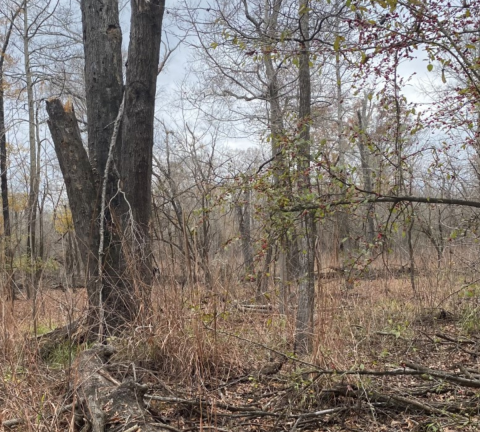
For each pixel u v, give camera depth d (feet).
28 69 51.13
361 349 17.11
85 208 21.22
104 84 22.86
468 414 12.19
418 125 13.15
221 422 13.09
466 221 14.87
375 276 24.52
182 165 38.04
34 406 11.64
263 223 13.53
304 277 16.07
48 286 19.66
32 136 50.52
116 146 22.49
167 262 18.08
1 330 15.69
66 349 16.69
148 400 13.65
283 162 13.65
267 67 28.19
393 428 12.33
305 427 12.91
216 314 16.15
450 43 11.08
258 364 16.76
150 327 16.70
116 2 23.34
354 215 13.09
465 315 23.16
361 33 11.08
